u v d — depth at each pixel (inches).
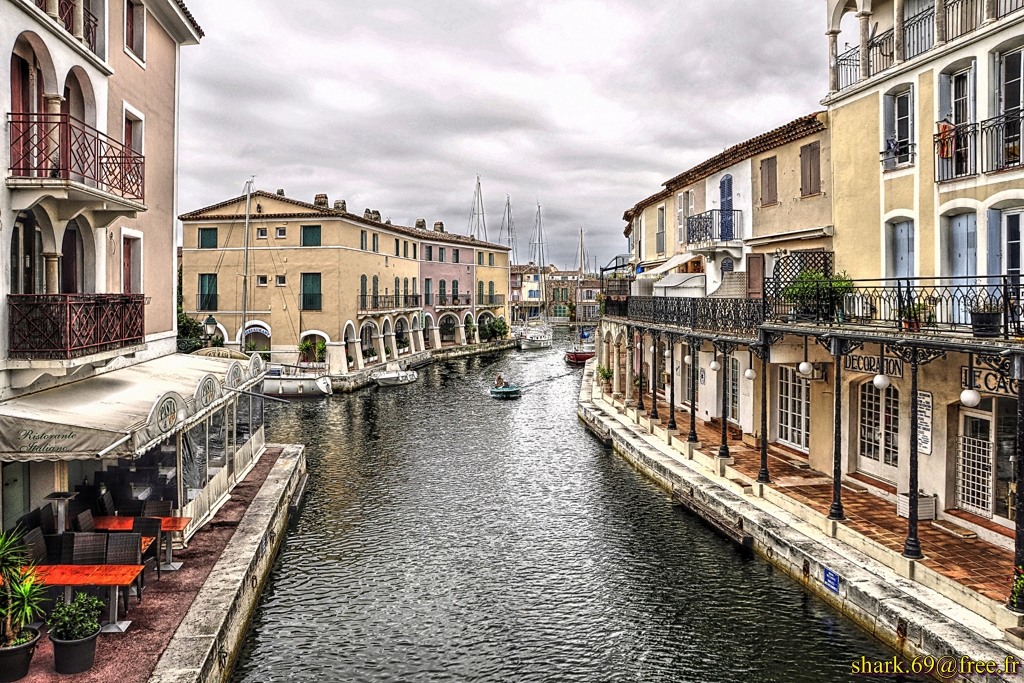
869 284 645.3
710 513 653.9
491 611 502.3
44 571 374.6
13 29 424.5
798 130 765.3
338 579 560.1
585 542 636.7
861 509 583.2
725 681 405.7
